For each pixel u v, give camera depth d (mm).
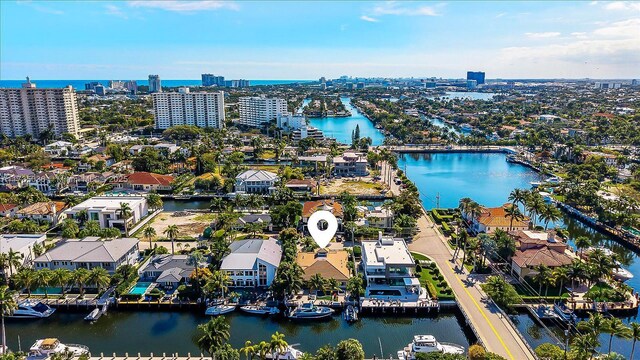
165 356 109188
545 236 165250
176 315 130000
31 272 130625
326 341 117562
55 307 130875
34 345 109188
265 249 151375
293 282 128375
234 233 178000
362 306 129500
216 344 100625
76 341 117188
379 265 140625
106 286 135375
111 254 146375
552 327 123062
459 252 168250
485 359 98062
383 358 110250
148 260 159375
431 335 115625
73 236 171875
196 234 186750
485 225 182750
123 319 128000
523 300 132250
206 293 130875
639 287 148875
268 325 124438
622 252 180500
